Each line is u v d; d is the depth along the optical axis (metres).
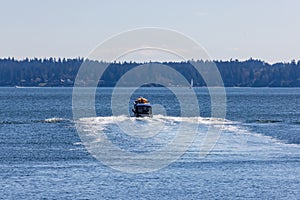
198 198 66.88
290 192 70.00
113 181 75.62
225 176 79.25
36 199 65.69
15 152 103.12
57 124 164.12
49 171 82.62
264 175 80.12
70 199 65.69
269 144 115.00
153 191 70.06
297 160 92.81
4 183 73.88
